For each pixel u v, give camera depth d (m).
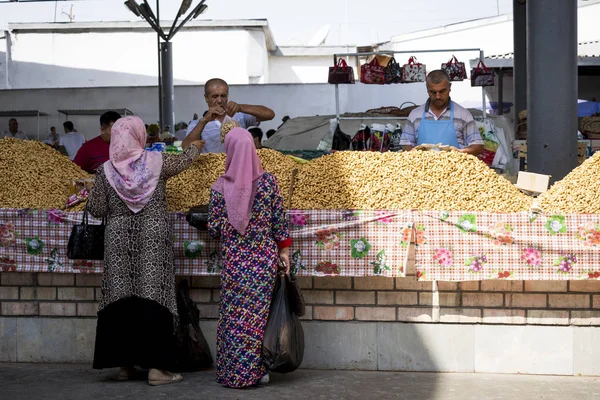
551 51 6.04
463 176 4.99
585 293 4.89
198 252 4.95
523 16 12.20
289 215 4.86
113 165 4.62
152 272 4.56
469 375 4.91
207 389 4.55
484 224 4.79
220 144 5.93
